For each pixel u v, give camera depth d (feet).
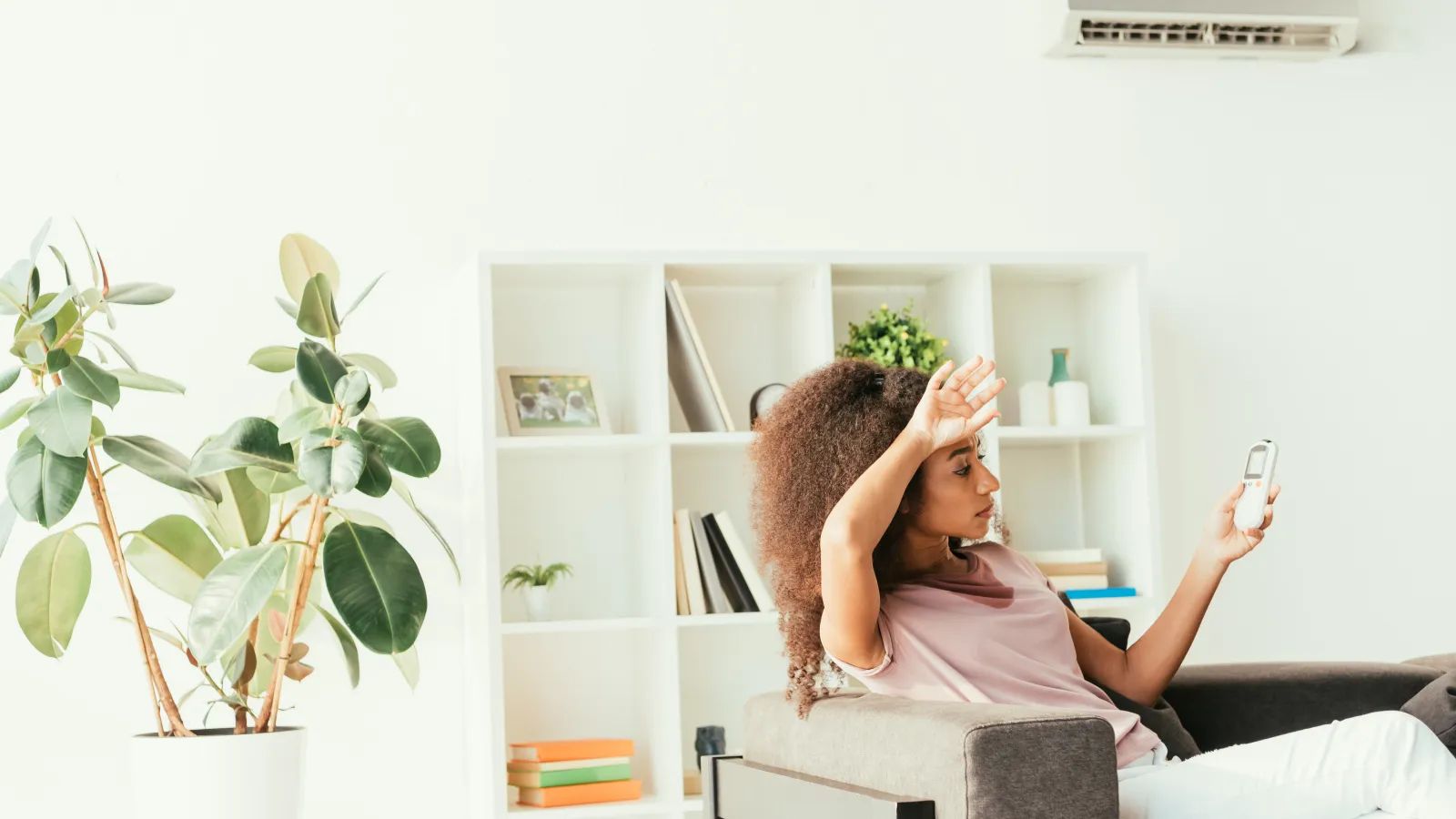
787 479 5.99
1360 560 11.61
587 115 10.66
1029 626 5.98
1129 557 10.46
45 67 9.82
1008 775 4.41
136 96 9.95
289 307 8.96
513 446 9.20
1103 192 11.52
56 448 7.70
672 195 10.75
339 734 9.80
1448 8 12.24
